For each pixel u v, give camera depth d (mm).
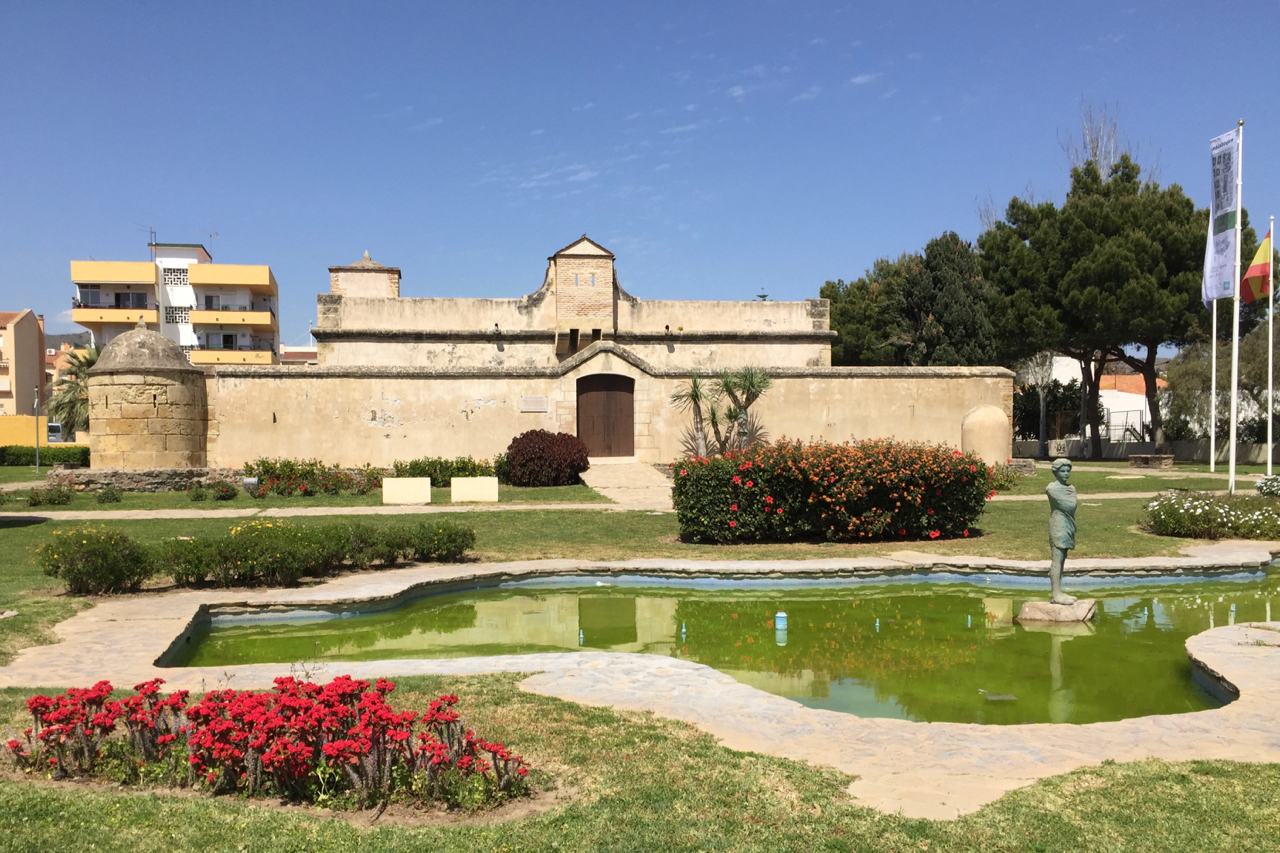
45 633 8898
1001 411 27766
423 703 6539
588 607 11797
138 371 24141
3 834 4203
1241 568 13273
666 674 7621
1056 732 6102
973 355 44000
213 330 59188
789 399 29062
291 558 11656
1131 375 67750
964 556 13734
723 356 33156
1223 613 11148
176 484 24047
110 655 8102
